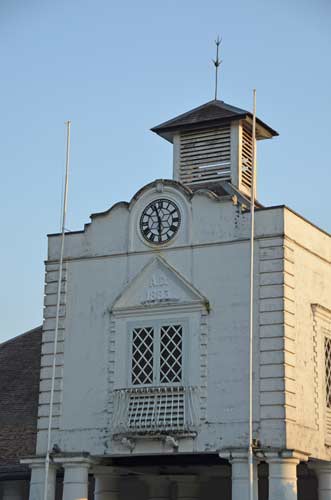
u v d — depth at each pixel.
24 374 43.81
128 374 34.56
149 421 33.59
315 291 35.06
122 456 34.53
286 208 33.75
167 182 35.47
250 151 41.19
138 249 35.53
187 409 33.25
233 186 39.19
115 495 38.28
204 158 40.44
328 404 34.94
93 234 36.50
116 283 35.66
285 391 32.22
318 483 35.38
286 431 31.89
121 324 35.19
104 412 34.72
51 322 36.50
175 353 34.00
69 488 34.59
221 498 40.34
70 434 35.09
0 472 38.56
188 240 34.75
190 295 34.19
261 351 32.78
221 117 39.84
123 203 36.19
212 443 32.75
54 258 37.03
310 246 35.12
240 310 33.38
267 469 37.69
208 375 33.38
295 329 33.41
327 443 34.25
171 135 41.44
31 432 39.81
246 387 32.72
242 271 33.66
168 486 40.03
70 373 35.66
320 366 34.66
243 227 34.00
